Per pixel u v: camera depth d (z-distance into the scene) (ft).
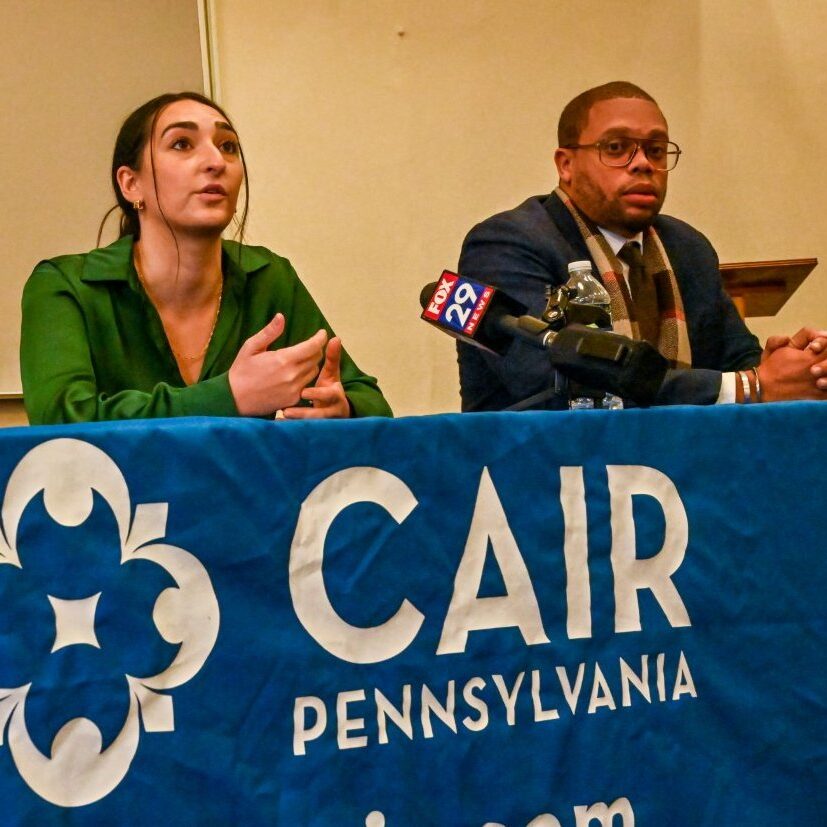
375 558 4.96
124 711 4.53
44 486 4.52
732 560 5.63
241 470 4.77
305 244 15.29
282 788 4.71
